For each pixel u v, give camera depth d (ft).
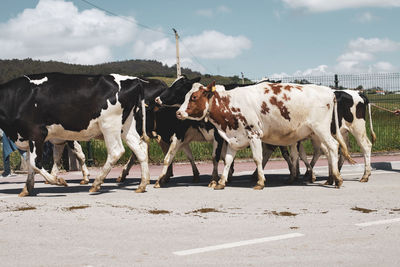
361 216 20.15
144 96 31.91
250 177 37.52
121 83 28.02
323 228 17.93
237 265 13.48
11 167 49.37
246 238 16.53
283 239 16.33
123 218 20.15
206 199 25.25
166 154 35.58
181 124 32.04
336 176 29.14
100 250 15.21
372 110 60.23
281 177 36.96
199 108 29.43
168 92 30.89
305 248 15.17
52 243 16.15
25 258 14.42
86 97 27.09
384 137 59.21
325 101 29.14
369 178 34.22
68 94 26.94
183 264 13.64
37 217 20.48
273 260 13.92
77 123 27.35
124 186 32.24
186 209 22.21
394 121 59.52
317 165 44.96
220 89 30.42
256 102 29.22
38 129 26.91
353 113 32.01
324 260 13.87
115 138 28.07
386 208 22.00
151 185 32.76
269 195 26.48
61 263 13.85
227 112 29.68
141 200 25.03
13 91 26.89
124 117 28.27
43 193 28.60
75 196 26.86
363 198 24.95
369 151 32.27
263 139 30.25
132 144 28.81
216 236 16.87
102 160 50.67
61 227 18.54
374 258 14.02
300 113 28.96
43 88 26.94
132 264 13.69
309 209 21.91
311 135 30.14
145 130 31.30
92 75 27.94
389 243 15.71
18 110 26.68
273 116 29.09
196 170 34.76
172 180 36.19
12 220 19.93
